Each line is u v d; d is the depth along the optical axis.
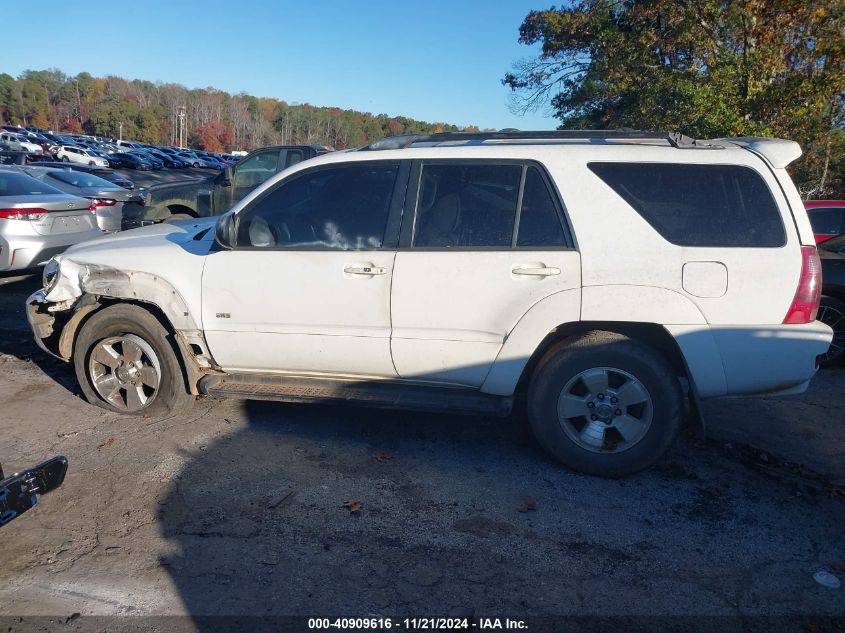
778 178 3.88
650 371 3.93
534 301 3.97
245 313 4.39
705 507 3.82
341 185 4.32
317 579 3.11
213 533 3.46
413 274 4.10
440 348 4.14
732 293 3.82
